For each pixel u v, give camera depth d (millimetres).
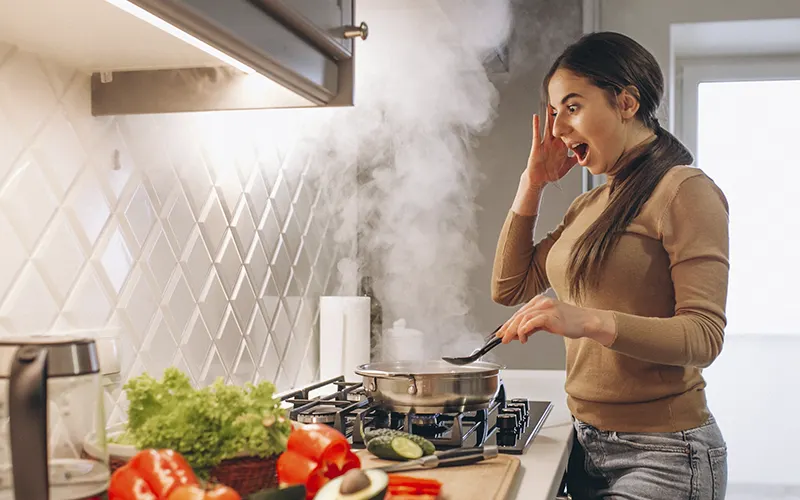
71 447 854
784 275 3010
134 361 1389
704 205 1493
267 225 1973
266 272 1961
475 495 1113
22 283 1115
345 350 2213
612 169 1645
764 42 2861
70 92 1223
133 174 1391
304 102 1315
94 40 1065
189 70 1269
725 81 3012
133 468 866
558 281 1712
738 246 3037
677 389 1544
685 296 1474
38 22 976
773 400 3021
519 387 2393
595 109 1590
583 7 2611
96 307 1282
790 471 3018
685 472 1514
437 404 1487
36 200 1146
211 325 1671
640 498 1510
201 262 1633
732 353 3051
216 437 971
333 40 1250
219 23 924
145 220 1426
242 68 1206
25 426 768
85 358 869
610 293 1574
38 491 769
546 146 1878
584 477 1719
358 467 1045
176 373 1056
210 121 1681
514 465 1316
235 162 1799
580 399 1652
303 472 980
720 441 1573
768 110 3008
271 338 1986
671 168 1559
